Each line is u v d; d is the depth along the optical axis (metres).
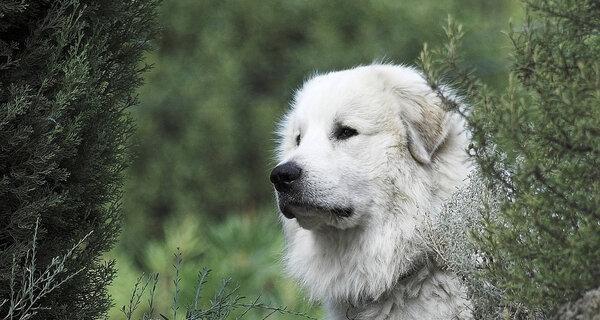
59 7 8.60
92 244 8.91
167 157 26.97
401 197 10.25
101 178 8.88
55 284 8.25
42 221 8.55
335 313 11.00
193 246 20.19
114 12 8.84
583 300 6.96
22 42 8.53
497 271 7.39
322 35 27.72
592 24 7.04
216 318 9.23
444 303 9.95
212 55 27.72
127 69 9.09
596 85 6.74
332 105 10.53
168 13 27.88
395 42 27.36
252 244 20.47
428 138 10.20
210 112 27.17
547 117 7.01
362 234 10.43
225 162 27.19
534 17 7.23
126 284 18.53
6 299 7.87
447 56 7.50
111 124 8.97
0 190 8.05
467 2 27.62
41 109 8.19
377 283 10.28
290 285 17.41
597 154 6.85
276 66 28.08
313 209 10.31
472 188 8.64
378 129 10.36
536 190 7.12
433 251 9.77
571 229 7.02
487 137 7.50
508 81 7.29
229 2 28.38
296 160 10.31
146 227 26.64
